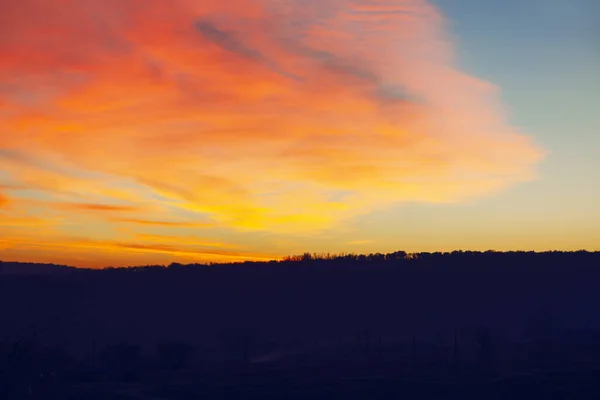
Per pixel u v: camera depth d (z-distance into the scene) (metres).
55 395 47.00
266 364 84.56
